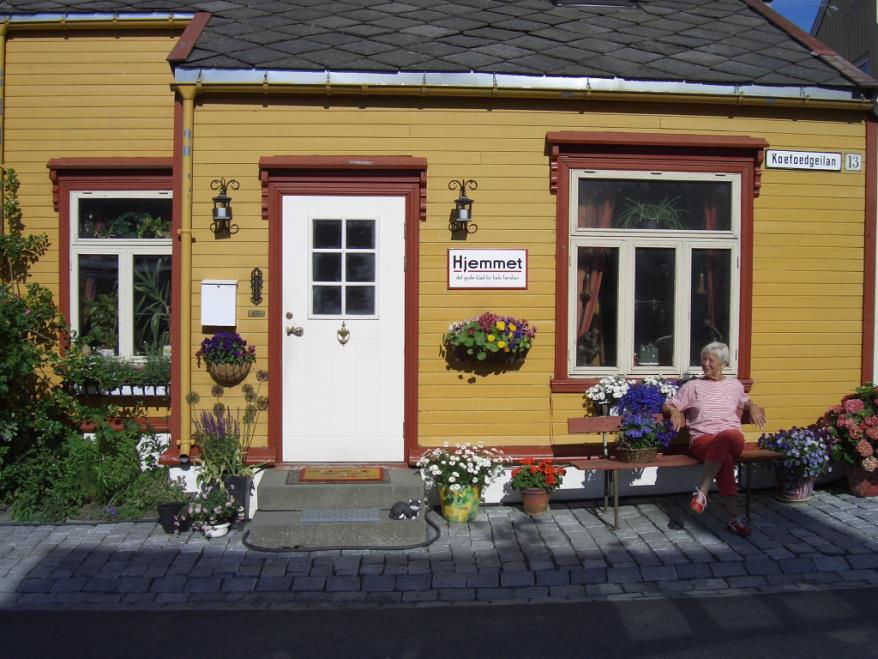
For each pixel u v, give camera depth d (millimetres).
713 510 7176
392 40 7773
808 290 7770
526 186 7438
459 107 7398
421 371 7395
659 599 5551
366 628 5121
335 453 7402
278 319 7324
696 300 7699
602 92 7320
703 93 7395
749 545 6324
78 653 4758
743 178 7645
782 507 7227
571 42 7969
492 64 7371
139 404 8055
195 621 5246
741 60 7875
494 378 7434
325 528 6410
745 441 7539
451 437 7410
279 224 7332
